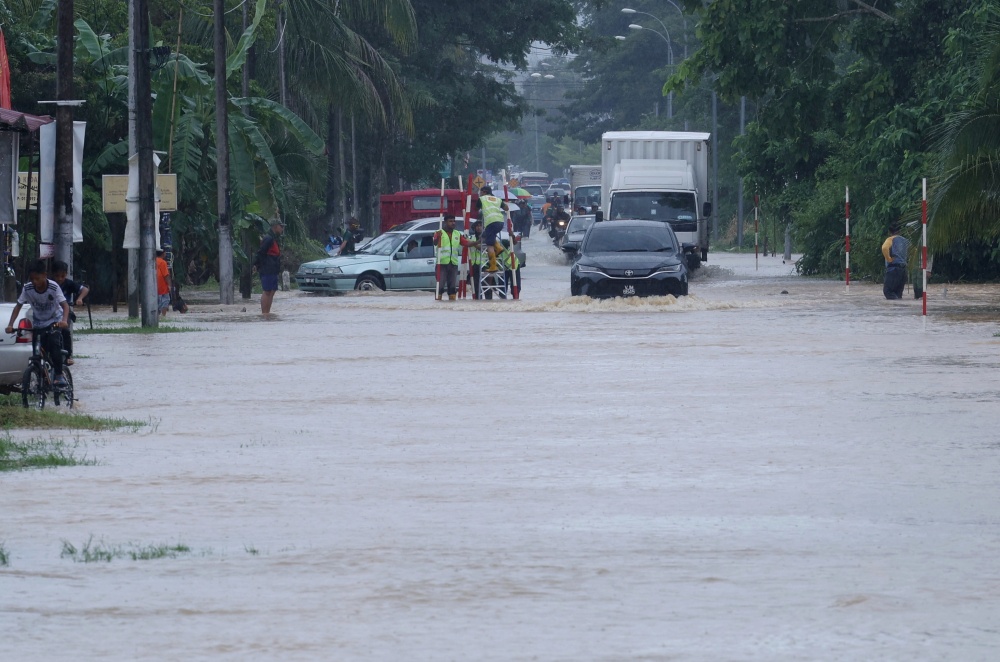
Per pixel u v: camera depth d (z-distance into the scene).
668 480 29.16
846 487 28.06
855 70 126.25
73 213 70.31
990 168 76.44
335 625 17.48
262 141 106.25
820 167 133.75
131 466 31.55
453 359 58.06
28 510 26.08
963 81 109.62
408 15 150.50
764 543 22.58
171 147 101.56
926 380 47.91
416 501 26.94
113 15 117.44
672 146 138.00
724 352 59.31
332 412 41.62
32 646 16.56
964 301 91.75
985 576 20.05
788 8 113.94
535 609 18.20
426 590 19.34
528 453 33.28
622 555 21.70
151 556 21.77
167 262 90.62
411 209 178.62
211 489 28.42
